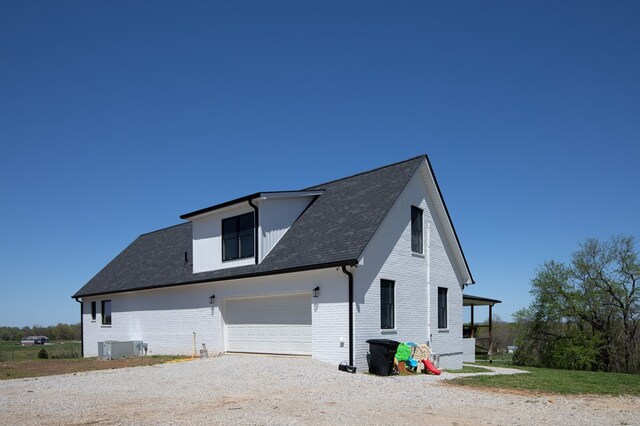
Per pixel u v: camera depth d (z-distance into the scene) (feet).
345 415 30.91
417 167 63.36
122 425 28.25
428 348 57.06
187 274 75.20
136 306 84.79
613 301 91.66
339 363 52.26
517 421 30.14
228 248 68.49
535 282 96.48
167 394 38.24
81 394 39.01
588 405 36.24
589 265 92.89
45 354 92.63
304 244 60.75
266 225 64.08
